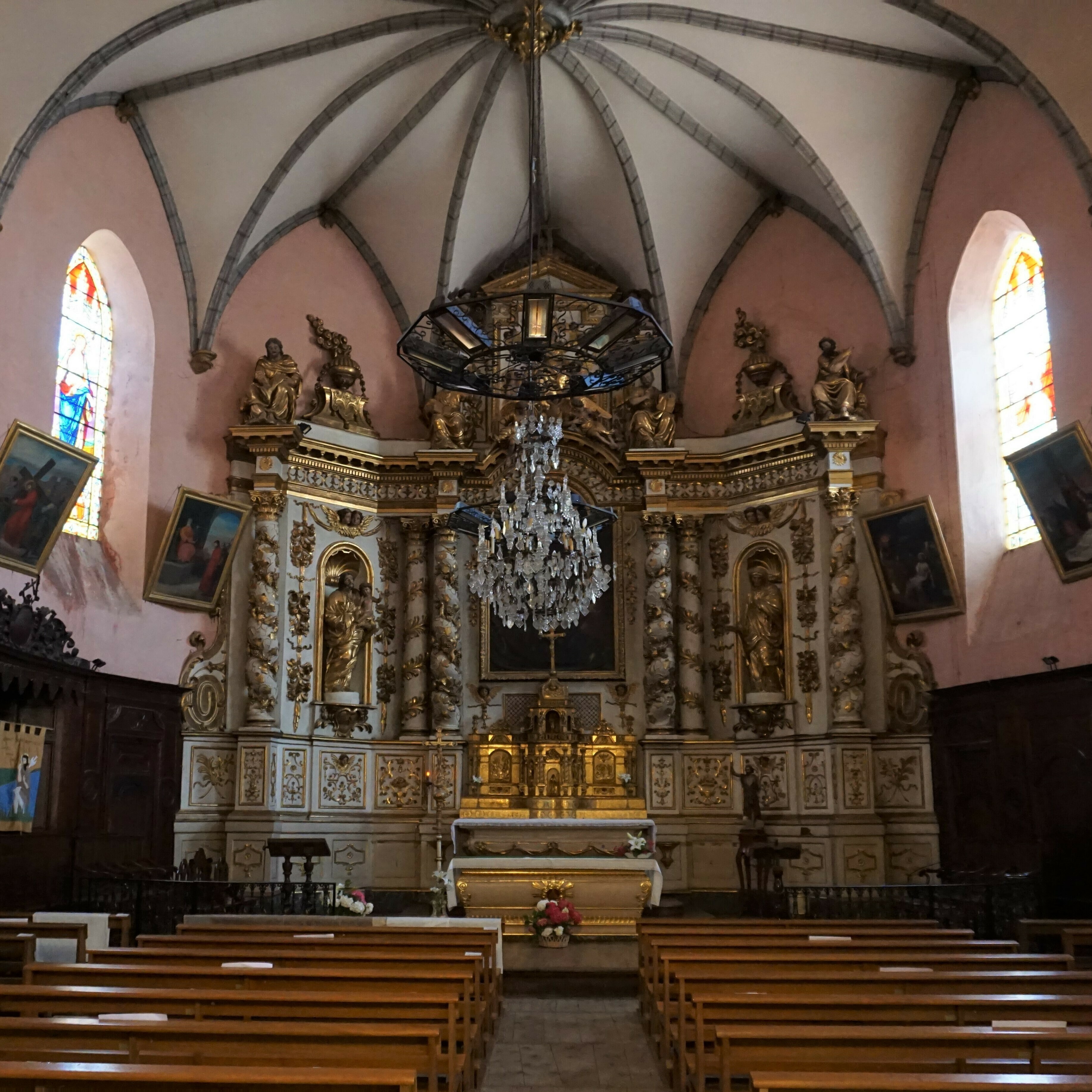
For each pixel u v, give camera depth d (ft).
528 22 62.80
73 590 58.95
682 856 70.54
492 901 51.62
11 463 50.78
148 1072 16.98
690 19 64.13
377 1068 19.27
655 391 75.77
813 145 67.62
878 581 68.08
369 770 71.31
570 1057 34.27
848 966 30.42
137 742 61.62
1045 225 58.08
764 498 73.20
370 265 77.41
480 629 74.69
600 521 69.67
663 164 73.31
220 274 69.82
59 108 55.57
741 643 72.90
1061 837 54.65
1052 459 54.03
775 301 75.77
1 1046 20.48
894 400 69.72
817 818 66.69
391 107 69.62
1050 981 26.58
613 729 73.00
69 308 62.44
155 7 56.70
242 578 68.80
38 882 53.11
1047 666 56.65
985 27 55.93
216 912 51.98
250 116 66.85
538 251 79.97
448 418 73.82
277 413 69.36
